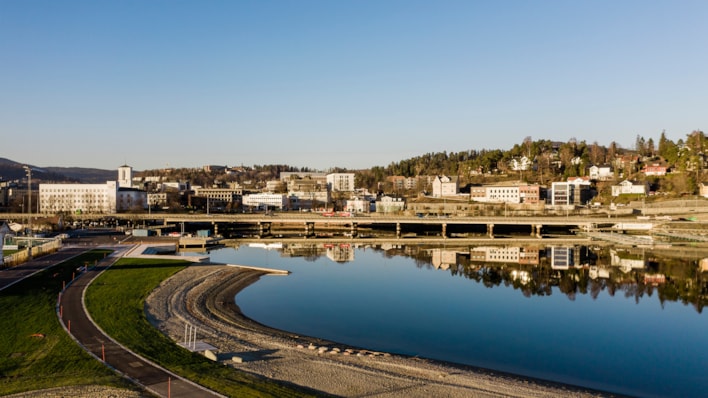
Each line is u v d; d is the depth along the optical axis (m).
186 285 102.12
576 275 126.50
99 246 156.25
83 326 65.75
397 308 90.50
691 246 182.62
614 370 60.00
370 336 73.06
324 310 88.62
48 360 53.03
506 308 90.81
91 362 52.53
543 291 106.38
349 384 50.69
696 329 77.50
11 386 45.81
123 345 58.47
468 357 64.31
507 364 61.81
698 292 104.75
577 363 62.28
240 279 115.94
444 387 51.28
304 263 149.00
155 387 45.91
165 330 68.12
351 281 117.81
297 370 54.22
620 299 98.44
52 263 114.00
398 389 50.03
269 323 79.31
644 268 137.25
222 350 60.22
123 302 81.44
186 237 191.62
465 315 85.69
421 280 119.75
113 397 43.09
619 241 192.75
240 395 44.47
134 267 117.00
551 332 75.75
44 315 70.12
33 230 196.12
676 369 60.47
